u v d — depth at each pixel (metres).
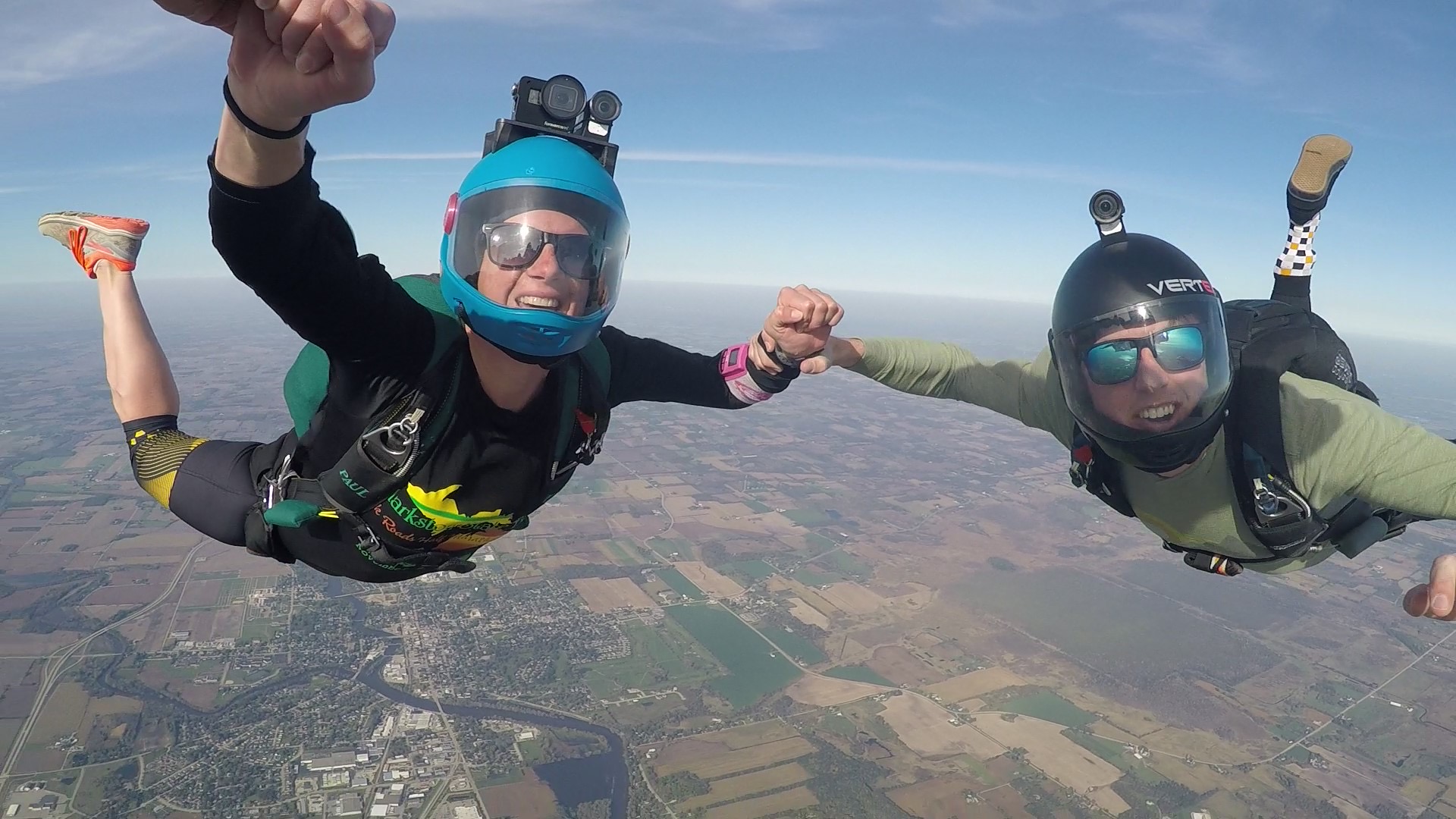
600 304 2.28
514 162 2.19
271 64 1.49
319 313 1.94
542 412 2.46
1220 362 3.16
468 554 2.77
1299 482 3.23
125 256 3.62
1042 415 4.01
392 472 2.30
